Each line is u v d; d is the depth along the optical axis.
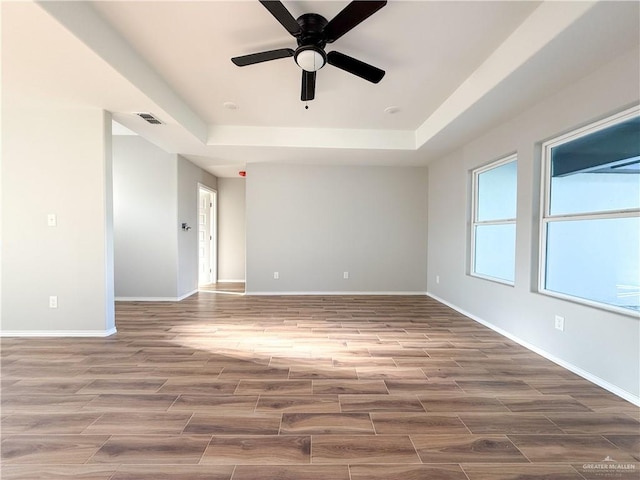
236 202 7.13
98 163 3.13
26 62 2.21
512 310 3.20
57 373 2.38
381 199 5.58
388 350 2.89
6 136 3.10
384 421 1.81
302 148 4.40
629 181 2.14
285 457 1.52
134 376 2.34
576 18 1.71
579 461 1.50
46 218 3.14
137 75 2.56
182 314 4.17
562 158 2.73
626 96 2.05
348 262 5.58
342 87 3.08
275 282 5.54
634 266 2.11
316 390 2.15
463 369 2.50
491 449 1.58
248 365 2.55
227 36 2.30
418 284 5.65
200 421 1.79
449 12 2.02
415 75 2.85
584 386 2.22
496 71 2.46
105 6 2.00
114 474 1.40
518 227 3.11
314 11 2.03
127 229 4.96
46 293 3.18
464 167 4.23
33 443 1.59
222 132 4.24
